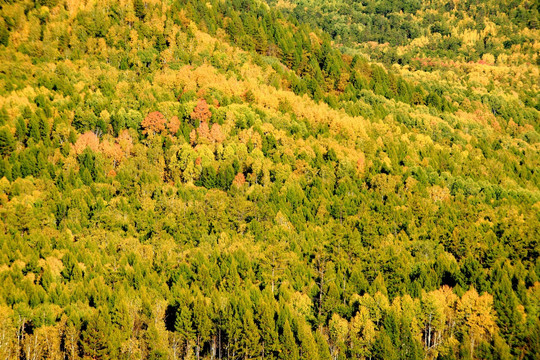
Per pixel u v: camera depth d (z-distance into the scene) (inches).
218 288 4416.8
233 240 5054.1
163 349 3777.1
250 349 3794.3
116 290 4288.9
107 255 4788.4
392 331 3853.3
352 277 4488.2
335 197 6131.9
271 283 4443.9
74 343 3777.1
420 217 5910.4
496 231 5506.9
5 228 4965.6
